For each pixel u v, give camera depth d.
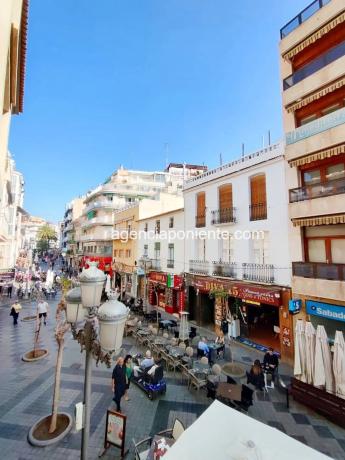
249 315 14.94
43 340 13.52
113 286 30.64
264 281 12.70
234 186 14.99
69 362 10.80
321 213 10.27
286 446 3.22
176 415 7.43
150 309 18.58
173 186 37.16
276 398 8.52
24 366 10.27
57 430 6.53
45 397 8.09
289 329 11.43
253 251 13.88
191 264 17.67
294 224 11.23
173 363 10.18
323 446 6.27
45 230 84.75
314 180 11.45
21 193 48.19
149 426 6.91
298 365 8.29
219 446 3.25
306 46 11.77
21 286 26.77
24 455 5.80
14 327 15.77
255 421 3.67
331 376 7.68
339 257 10.42
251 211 13.91
